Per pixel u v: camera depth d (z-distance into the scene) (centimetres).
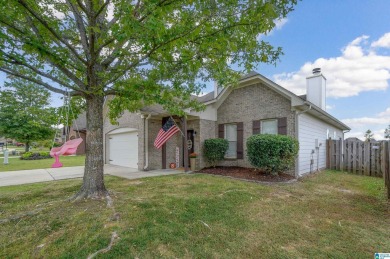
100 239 294
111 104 652
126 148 1200
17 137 1948
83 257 256
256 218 387
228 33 361
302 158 877
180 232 322
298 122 838
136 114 1088
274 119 909
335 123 1263
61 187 620
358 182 739
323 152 1119
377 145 900
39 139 2069
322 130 1128
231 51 409
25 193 546
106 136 1377
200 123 1023
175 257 262
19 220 358
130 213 386
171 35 327
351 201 500
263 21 332
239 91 1033
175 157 1141
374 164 901
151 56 411
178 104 588
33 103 1817
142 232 316
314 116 1016
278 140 734
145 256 262
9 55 333
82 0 416
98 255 259
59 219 358
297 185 671
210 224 355
